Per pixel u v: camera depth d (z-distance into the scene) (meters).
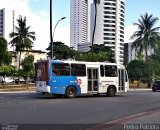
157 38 67.75
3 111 17.72
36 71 29.59
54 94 29.33
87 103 23.25
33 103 23.02
